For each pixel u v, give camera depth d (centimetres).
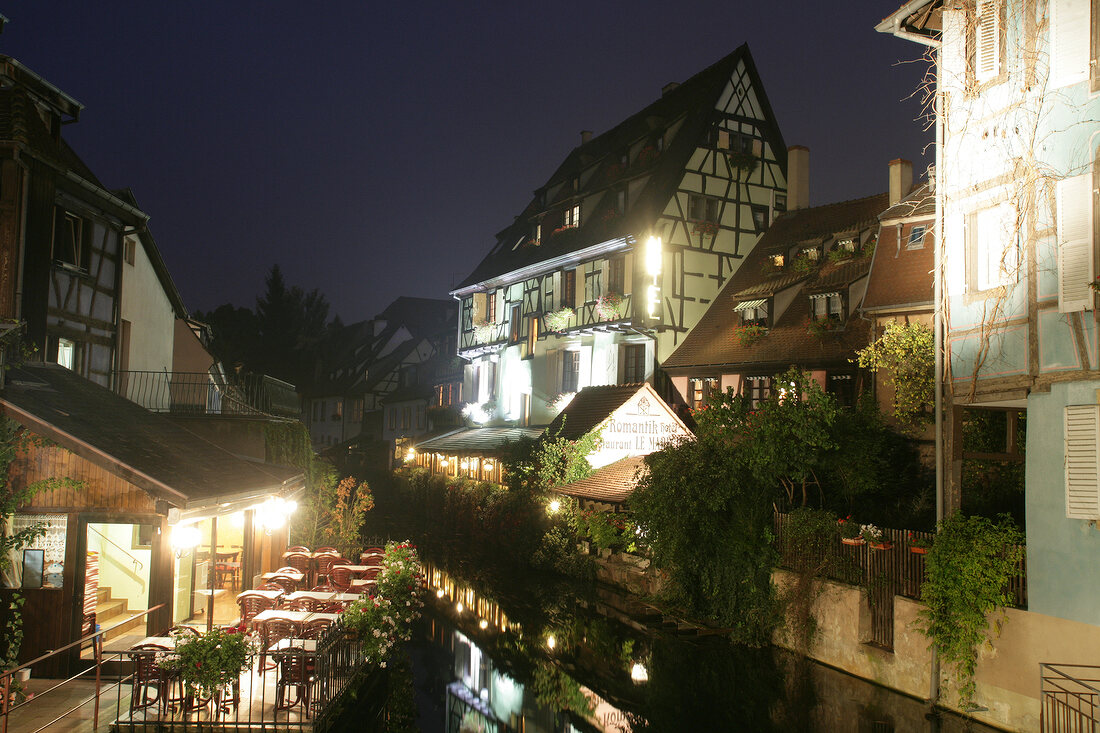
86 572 1028
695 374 2377
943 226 1128
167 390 1867
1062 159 937
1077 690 863
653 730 1029
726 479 1430
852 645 1211
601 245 2614
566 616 1662
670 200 2548
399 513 3462
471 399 3578
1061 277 918
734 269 2658
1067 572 889
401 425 4609
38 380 1161
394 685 1212
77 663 999
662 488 1525
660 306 2498
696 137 2612
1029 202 976
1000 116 1035
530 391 3056
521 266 3148
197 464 1135
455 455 2880
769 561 1397
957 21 1115
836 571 1263
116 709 901
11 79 1334
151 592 1005
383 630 1201
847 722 1016
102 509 998
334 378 5728
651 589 1733
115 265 1577
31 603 990
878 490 1512
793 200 2669
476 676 1271
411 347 5109
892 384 1600
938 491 1105
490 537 2505
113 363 1564
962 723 988
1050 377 933
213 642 872
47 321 1307
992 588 956
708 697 1148
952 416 1098
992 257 1046
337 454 4800
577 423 2333
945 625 1008
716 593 1468
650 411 2273
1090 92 911
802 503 1505
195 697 894
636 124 3108
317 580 1545
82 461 999
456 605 1767
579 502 2162
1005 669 959
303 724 880
